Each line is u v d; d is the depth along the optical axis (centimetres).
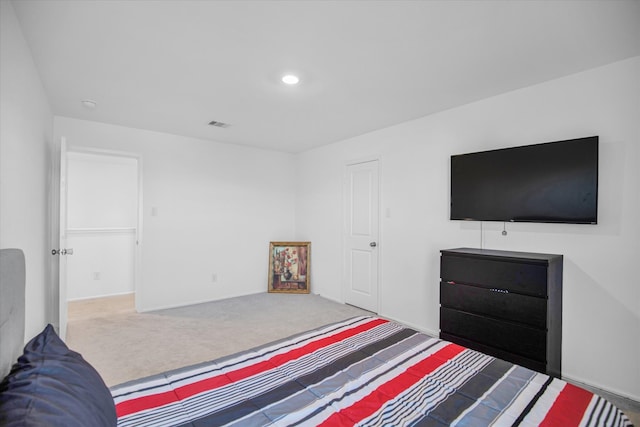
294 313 398
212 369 149
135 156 395
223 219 467
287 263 508
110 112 330
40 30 182
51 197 331
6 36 150
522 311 224
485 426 108
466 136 304
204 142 449
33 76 216
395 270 372
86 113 333
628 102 217
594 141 221
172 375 143
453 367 150
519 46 200
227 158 470
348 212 440
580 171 227
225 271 469
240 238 484
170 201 422
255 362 156
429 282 336
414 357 161
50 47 200
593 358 231
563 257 243
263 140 452
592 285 231
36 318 230
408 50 205
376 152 396
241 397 125
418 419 112
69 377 98
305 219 519
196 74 240
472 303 251
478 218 285
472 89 269
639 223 213
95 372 112
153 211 409
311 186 508
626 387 217
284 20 173
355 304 428
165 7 162
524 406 119
